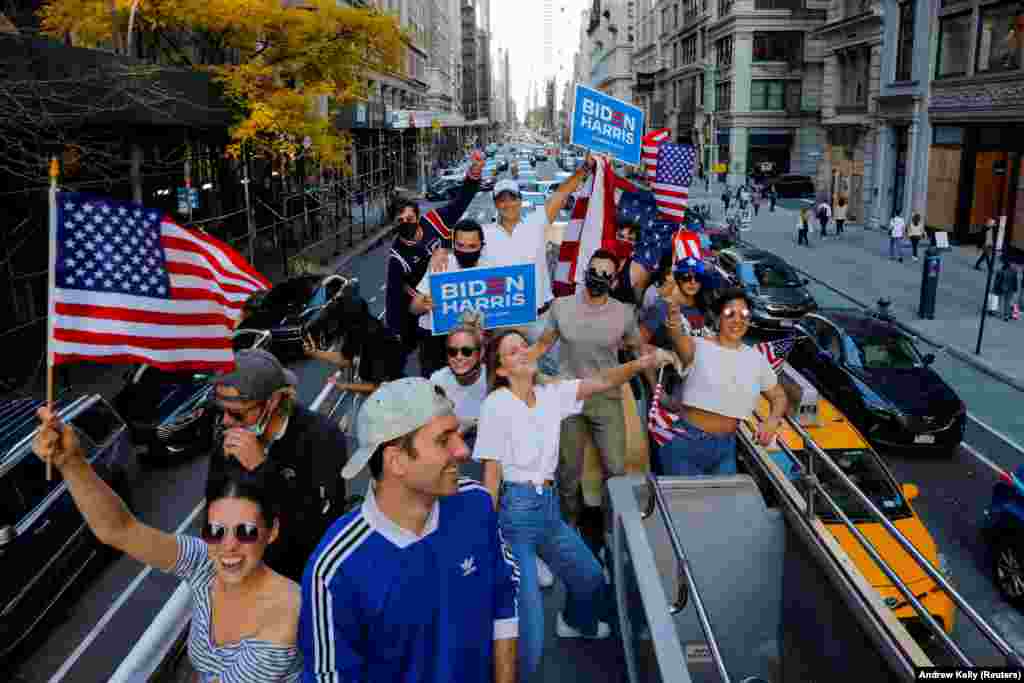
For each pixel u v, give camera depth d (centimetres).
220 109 2272
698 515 503
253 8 2266
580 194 723
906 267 3058
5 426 940
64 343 384
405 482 266
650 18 9738
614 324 562
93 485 298
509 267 593
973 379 1758
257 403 387
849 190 4422
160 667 410
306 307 1842
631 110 702
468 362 539
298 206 3784
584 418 578
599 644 491
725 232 2795
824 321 1553
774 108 6094
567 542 470
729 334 522
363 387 754
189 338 404
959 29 3300
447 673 286
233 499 285
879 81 3962
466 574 289
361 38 2588
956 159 3372
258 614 295
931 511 1150
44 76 1378
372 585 268
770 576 509
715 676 505
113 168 1992
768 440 521
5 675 819
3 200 1591
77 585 952
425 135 7394
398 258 795
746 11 5941
